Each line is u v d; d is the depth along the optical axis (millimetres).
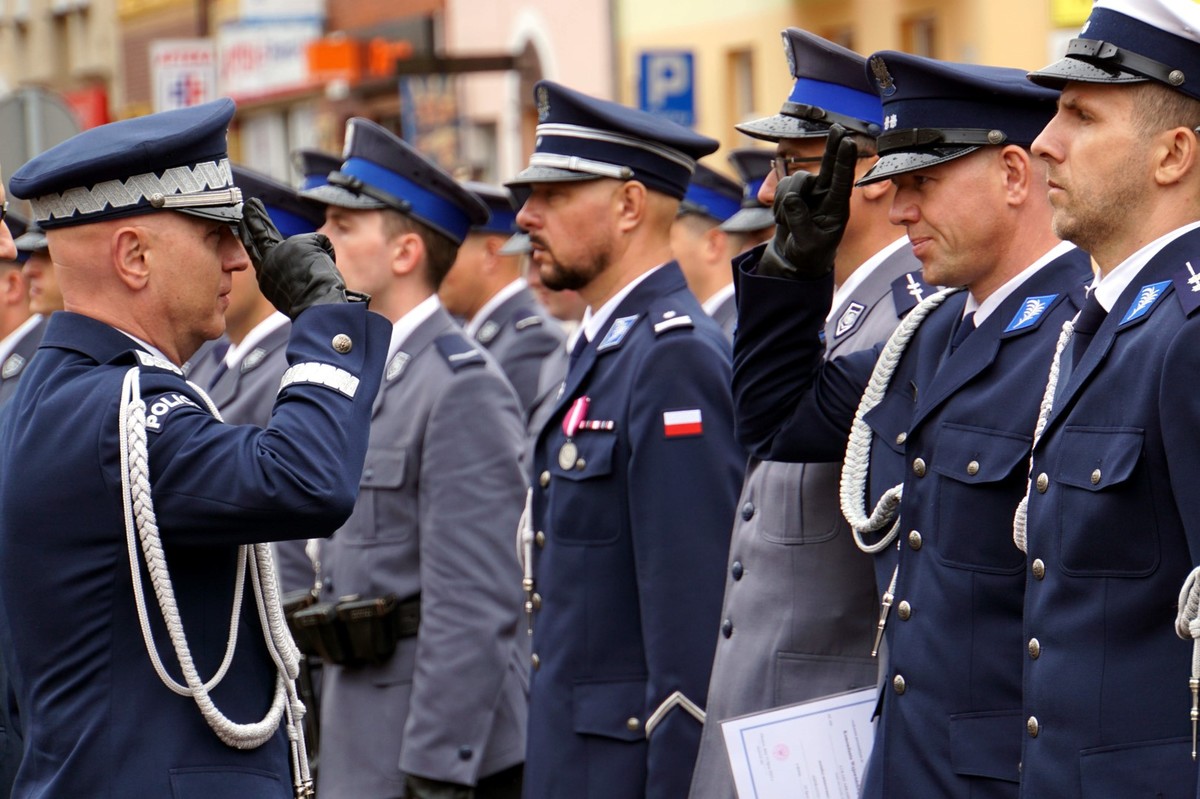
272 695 7602
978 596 7684
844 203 8711
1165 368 6578
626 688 10156
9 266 14336
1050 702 6914
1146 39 6812
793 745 8711
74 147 7496
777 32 37375
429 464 11797
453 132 46688
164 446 7223
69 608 7234
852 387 8875
